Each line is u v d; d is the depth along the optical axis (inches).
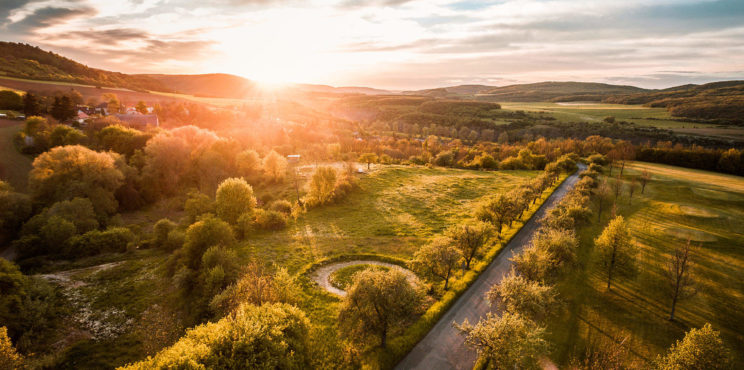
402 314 1268.5
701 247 2089.1
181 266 1971.0
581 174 4183.1
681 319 1421.0
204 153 4005.9
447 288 1686.8
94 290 1872.5
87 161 3061.0
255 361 1013.2
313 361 1246.3
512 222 2568.9
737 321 1406.3
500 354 1039.0
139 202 3476.9
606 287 1681.8
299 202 3302.2
